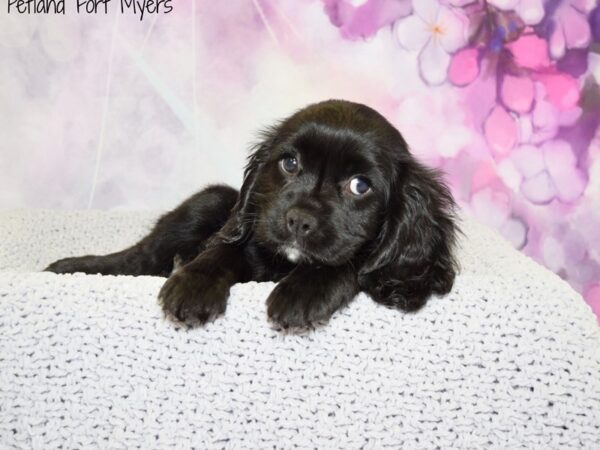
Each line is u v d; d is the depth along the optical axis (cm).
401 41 57
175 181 60
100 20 57
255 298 32
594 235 60
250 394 32
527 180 59
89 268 46
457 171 59
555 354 32
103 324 31
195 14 57
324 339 32
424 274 35
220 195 48
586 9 56
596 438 32
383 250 36
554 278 35
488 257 42
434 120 59
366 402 32
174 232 47
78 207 61
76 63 58
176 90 59
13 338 31
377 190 37
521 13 57
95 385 31
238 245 39
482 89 58
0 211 54
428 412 32
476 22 57
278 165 39
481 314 32
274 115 59
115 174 60
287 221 35
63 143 60
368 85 58
